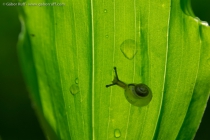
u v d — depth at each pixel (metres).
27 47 0.08
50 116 0.08
